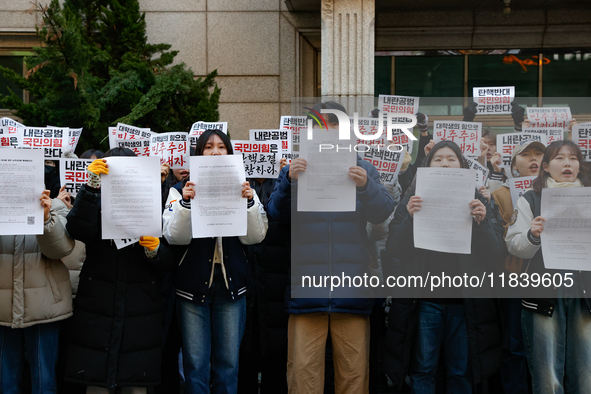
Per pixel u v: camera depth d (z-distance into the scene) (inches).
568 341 132.2
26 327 128.6
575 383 131.1
